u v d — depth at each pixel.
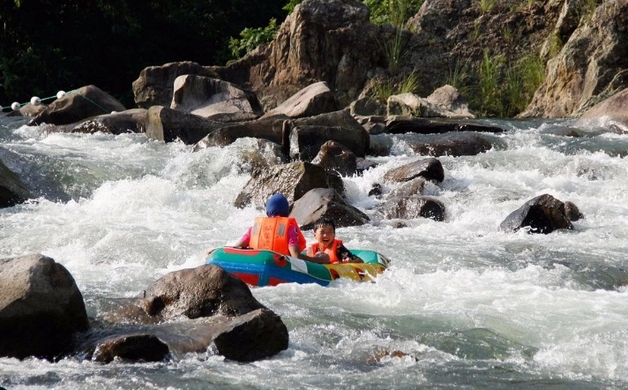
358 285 21.09
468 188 33.34
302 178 31.30
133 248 24.66
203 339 16.16
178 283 17.69
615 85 50.47
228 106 48.75
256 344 15.91
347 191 32.56
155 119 40.91
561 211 28.20
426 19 59.81
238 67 59.28
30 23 69.06
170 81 57.22
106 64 75.12
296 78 58.19
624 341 16.86
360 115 52.22
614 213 30.31
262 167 32.69
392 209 30.69
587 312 18.53
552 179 34.03
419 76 58.16
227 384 14.57
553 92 53.44
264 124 39.31
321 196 29.47
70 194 33.25
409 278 21.44
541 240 26.62
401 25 61.72
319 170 31.67
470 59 58.56
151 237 25.44
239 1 79.00
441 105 53.25
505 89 57.06
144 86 56.84
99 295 19.70
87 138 41.56
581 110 50.53
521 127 45.81
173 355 15.70
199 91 49.59
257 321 15.94
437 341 16.97
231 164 35.28
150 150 38.91
